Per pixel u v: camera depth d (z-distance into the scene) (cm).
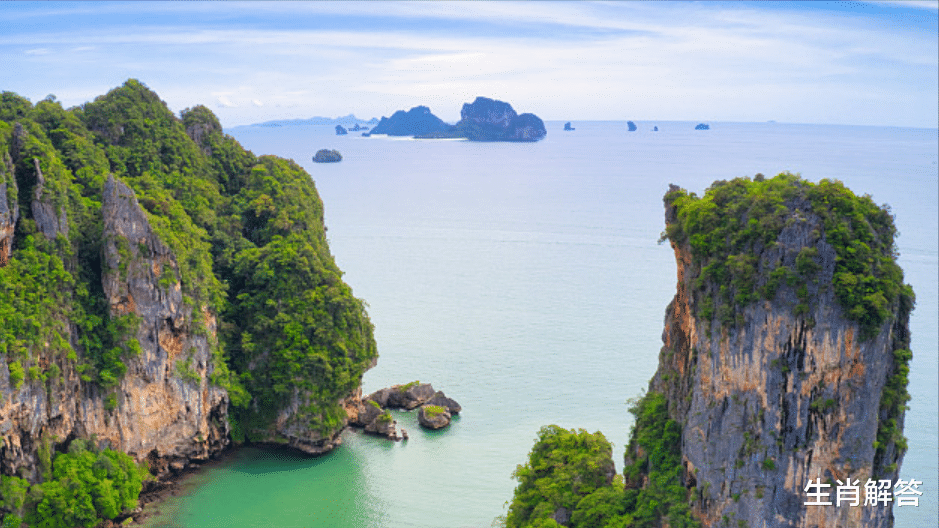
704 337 7819
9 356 9375
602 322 17588
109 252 10825
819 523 7506
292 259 12925
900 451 7519
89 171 12031
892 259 7550
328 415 12044
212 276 12494
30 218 10556
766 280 7481
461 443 12062
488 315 18200
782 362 7450
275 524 10006
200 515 10244
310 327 12412
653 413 8575
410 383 13538
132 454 10838
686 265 8300
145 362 10906
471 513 10219
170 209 12419
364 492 10769
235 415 12312
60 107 13550
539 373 14550
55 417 9962
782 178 8069
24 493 9400
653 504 8044
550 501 8681
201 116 15588
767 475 7562
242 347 12400
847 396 7325
